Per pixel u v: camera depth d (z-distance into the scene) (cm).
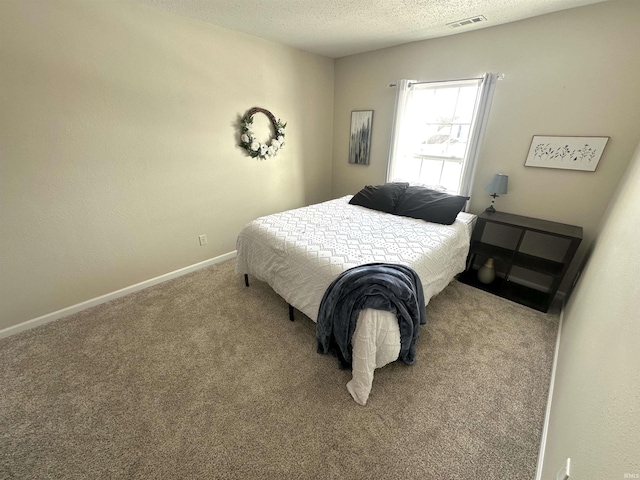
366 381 144
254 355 179
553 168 228
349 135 371
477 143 254
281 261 198
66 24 174
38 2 162
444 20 221
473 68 251
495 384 159
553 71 213
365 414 142
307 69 327
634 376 65
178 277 277
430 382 160
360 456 123
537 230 218
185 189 262
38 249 194
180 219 267
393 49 296
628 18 180
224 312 222
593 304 134
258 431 134
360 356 143
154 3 197
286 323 209
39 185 185
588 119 206
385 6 198
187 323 209
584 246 226
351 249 185
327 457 123
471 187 270
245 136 283
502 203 262
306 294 181
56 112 182
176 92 232
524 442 129
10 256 184
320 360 175
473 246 263
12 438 131
